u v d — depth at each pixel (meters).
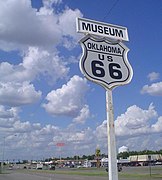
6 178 17.27
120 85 2.61
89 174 18.97
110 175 2.42
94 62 2.57
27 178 16.66
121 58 2.67
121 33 2.72
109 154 2.46
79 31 2.57
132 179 12.29
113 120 2.53
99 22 2.66
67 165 56.12
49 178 15.91
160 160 41.12
